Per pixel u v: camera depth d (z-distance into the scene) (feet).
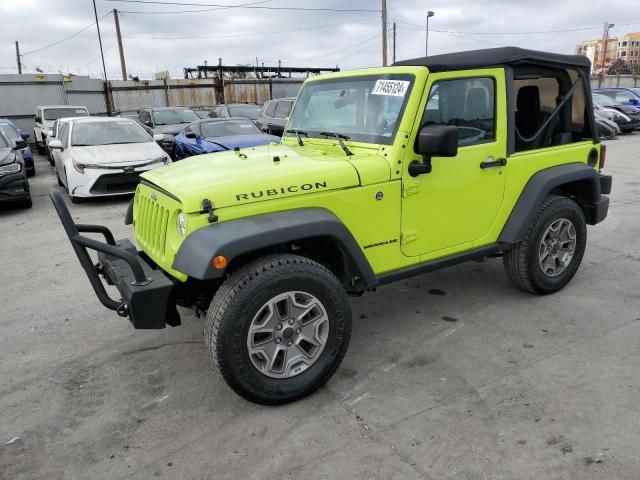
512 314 13.70
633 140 55.36
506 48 12.41
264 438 9.23
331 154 11.65
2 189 27.76
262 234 9.09
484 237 12.89
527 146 13.53
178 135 41.91
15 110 75.82
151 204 11.12
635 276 16.05
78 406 10.42
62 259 19.94
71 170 29.78
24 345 13.05
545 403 9.82
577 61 13.79
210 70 107.45
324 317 10.16
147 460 8.81
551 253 14.38
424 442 8.91
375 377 11.02
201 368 11.70
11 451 9.13
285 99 44.86
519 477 8.00
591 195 14.83
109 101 83.15
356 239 10.73
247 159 11.55
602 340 12.14
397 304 14.69
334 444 8.98
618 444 8.61
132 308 9.32
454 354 11.83
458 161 11.83
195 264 8.86
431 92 11.09
